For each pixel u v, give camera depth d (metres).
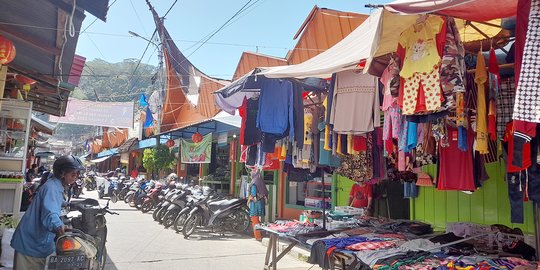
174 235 8.16
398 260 3.23
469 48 3.46
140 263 5.77
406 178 5.23
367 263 3.32
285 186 9.79
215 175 13.03
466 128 3.03
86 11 3.80
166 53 13.05
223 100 6.02
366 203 6.42
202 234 8.41
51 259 3.16
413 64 2.92
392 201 6.32
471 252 3.46
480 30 3.39
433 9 2.31
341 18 7.09
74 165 3.38
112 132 24.02
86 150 36.12
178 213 8.91
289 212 9.52
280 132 4.64
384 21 2.88
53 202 3.19
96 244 3.96
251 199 8.11
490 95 2.96
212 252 6.71
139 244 7.14
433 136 3.48
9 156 5.88
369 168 4.57
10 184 5.74
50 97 8.73
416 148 3.69
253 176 8.22
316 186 8.74
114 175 18.62
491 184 4.69
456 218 5.11
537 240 3.41
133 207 13.20
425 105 2.83
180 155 14.23
